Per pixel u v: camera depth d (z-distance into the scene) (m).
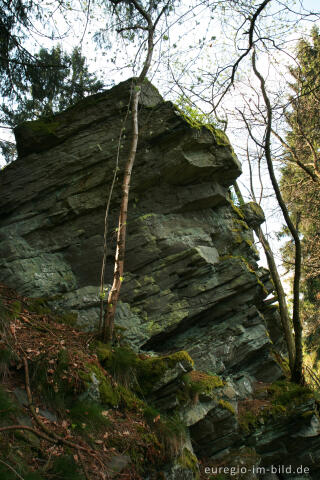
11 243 7.59
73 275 7.82
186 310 7.79
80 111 8.17
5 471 3.51
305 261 16.56
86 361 5.76
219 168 8.55
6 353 4.90
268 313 9.82
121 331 7.15
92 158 8.04
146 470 5.14
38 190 7.96
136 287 7.76
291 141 13.45
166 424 5.90
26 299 7.01
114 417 5.46
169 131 8.11
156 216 8.25
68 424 4.81
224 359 7.83
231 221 9.35
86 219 8.05
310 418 7.68
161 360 6.38
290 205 14.71
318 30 11.43
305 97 11.91
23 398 4.67
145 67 7.79
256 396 8.07
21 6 8.46
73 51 10.72
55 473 4.01
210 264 8.09
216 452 6.99
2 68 9.42
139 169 8.14
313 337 20.47
